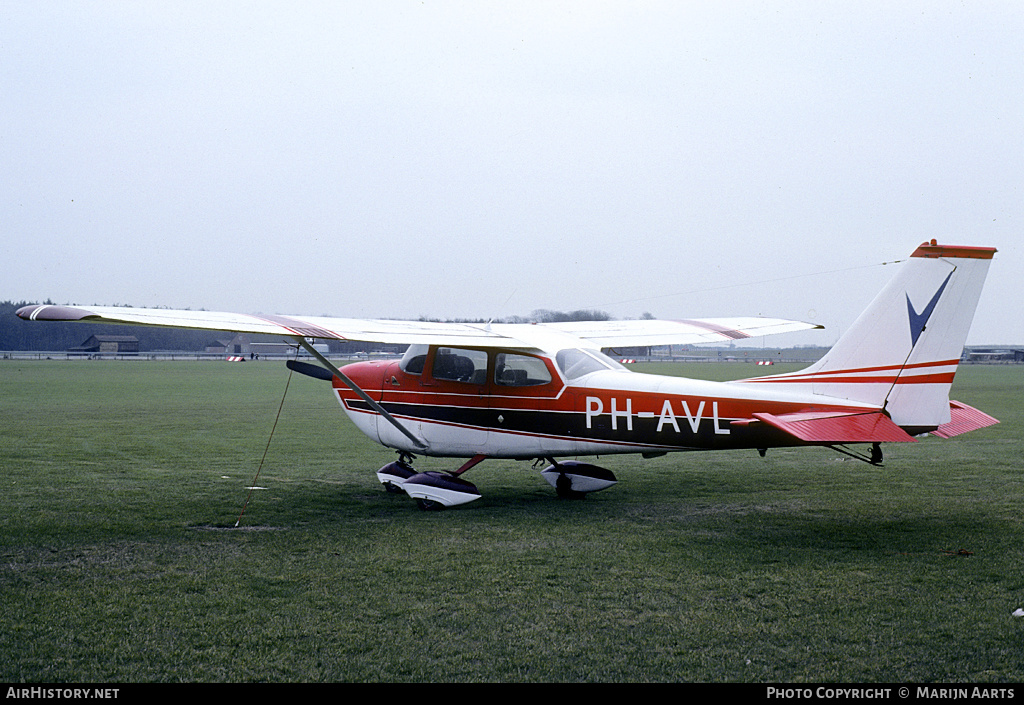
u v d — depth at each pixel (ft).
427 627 15.40
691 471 36.68
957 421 24.47
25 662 13.71
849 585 17.99
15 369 160.35
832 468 37.32
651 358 325.83
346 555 20.75
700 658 13.97
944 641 14.69
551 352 27.55
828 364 24.26
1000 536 22.84
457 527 24.30
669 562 19.99
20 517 25.13
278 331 22.20
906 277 23.24
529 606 16.61
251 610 16.33
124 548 21.40
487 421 28.32
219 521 24.98
